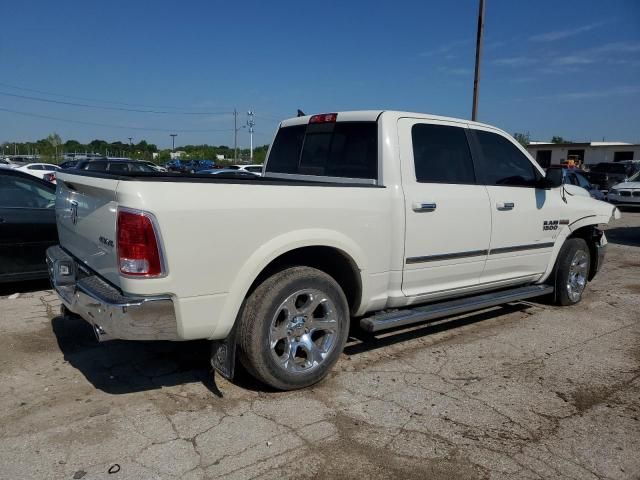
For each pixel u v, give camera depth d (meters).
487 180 4.98
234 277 3.38
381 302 4.28
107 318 3.19
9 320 5.29
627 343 5.03
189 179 3.29
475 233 4.77
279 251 3.54
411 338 5.02
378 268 4.14
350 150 4.51
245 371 4.15
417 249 4.34
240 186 3.41
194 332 3.31
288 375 3.71
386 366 4.33
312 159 4.90
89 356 4.42
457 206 4.57
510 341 5.01
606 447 3.20
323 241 3.75
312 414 3.49
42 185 6.43
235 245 3.36
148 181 3.12
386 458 3.02
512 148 5.32
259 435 3.22
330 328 3.92
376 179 4.26
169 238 3.12
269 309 3.56
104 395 3.72
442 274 4.62
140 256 3.08
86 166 19.17
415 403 3.69
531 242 5.43
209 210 3.24
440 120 4.69
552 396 3.86
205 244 3.25
